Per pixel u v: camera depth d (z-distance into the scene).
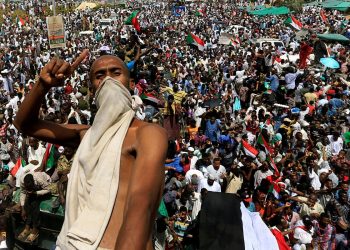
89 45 37.88
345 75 24.84
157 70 22.06
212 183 10.11
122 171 1.73
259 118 15.76
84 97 16.42
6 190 8.30
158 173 1.58
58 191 4.36
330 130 14.91
